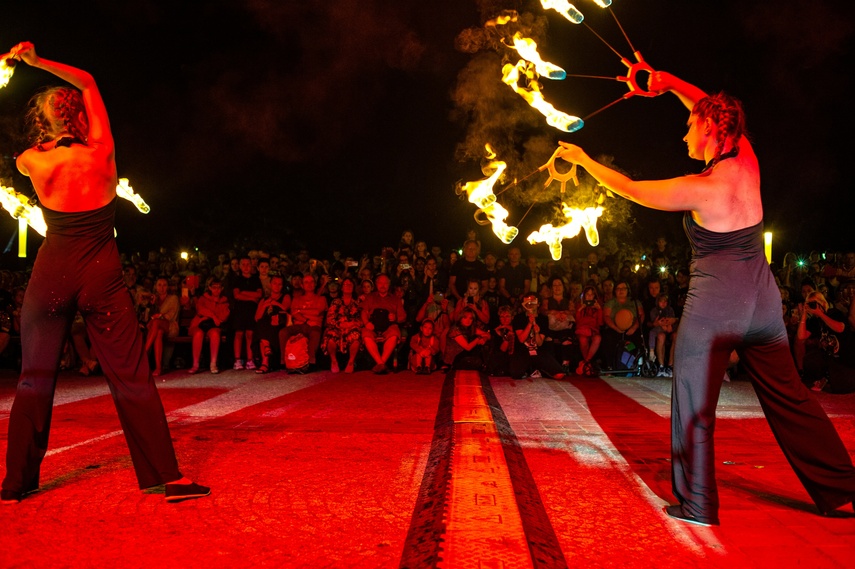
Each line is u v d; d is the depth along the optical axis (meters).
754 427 5.33
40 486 3.74
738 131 3.31
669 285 10.05
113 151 3.57
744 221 3.24
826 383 7.59
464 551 2.74
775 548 2.95
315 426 5.35
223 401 6.57
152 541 2.98
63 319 3.51
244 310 9.21
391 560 2.79
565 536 3.07
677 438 3.29
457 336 8.93
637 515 3.34
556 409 6.21
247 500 3.52
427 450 4.57
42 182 3.44
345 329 8.91
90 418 5.61
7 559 2.79
